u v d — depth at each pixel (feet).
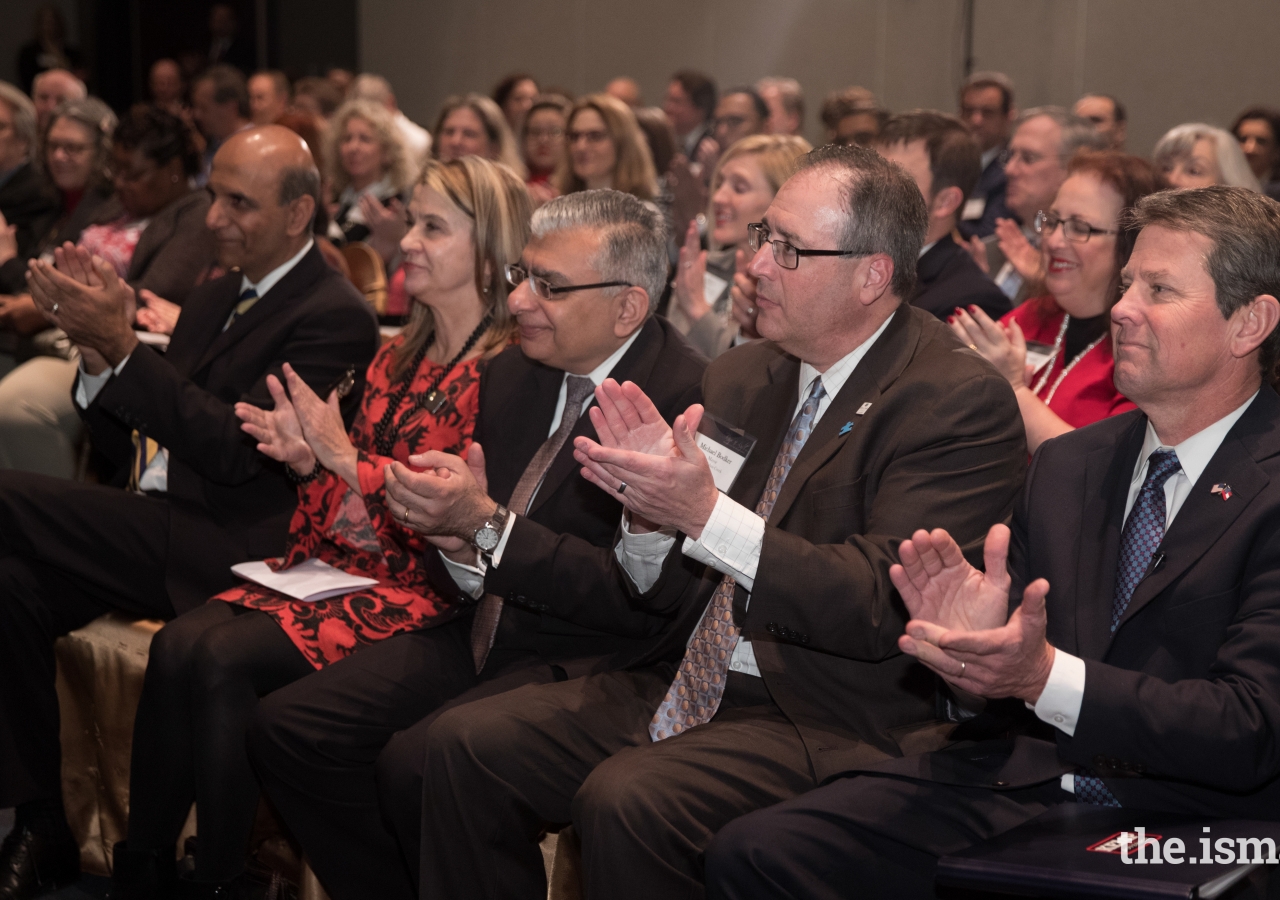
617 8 28.63
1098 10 21.63
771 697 5.88
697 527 5.22
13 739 8.11
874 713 5.53
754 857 4.83
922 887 4.95
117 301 8.22
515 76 24.11
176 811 7.30
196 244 12.32
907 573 4.53
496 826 5.79
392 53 33.09
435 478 6.02
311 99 25.09
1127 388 4.93
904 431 5.65
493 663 7.03
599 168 15.93
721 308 11.72
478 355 7.86
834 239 5.73
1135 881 4.06
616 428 5.32
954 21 23.32
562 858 6.17
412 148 18.85
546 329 6.81
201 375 9.08
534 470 6.99
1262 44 20.06
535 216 6.89
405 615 7.57
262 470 8.70
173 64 32.96
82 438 11.48
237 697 6.97
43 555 8.15
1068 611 5.08
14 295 12.88
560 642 6.88
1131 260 5.00
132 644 8.07
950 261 10.15
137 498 8.68
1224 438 4.92
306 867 6.94
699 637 6.03
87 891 7.93
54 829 8.19
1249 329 4.76
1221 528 4.74
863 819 4.91
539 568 6.23
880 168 5.82
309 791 6.67
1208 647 4.71
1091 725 4.45
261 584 7.61
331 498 7.68
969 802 4.97
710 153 18.47
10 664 8.13
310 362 8.86
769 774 5.46
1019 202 12.25
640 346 7.00
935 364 5.82
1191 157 13.48
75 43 36.01
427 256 7.80
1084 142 12.00
